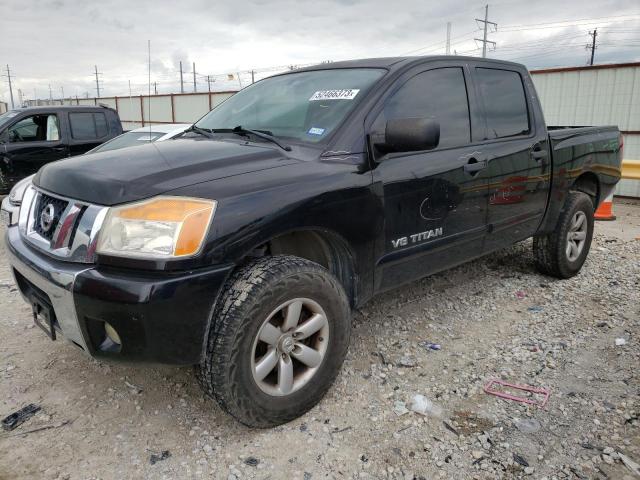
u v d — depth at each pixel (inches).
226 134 123.4
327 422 100.1
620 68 383.2
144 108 970.7
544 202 162.7
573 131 176.9
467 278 182.5
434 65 130.6
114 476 86.0
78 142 336.5
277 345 93.7
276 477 86.0
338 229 101.3
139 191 84.8
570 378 115.7
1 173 305.9
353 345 131.3
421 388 112.0
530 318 148.9
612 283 177.8
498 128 146.1
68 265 86.0
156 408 104.7
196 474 86.5
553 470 87.0
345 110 113.1
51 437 95.7
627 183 369.7
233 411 89.7
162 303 79.6
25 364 121.5
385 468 88.1
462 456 90.8
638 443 93.4
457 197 129.1
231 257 85.4
